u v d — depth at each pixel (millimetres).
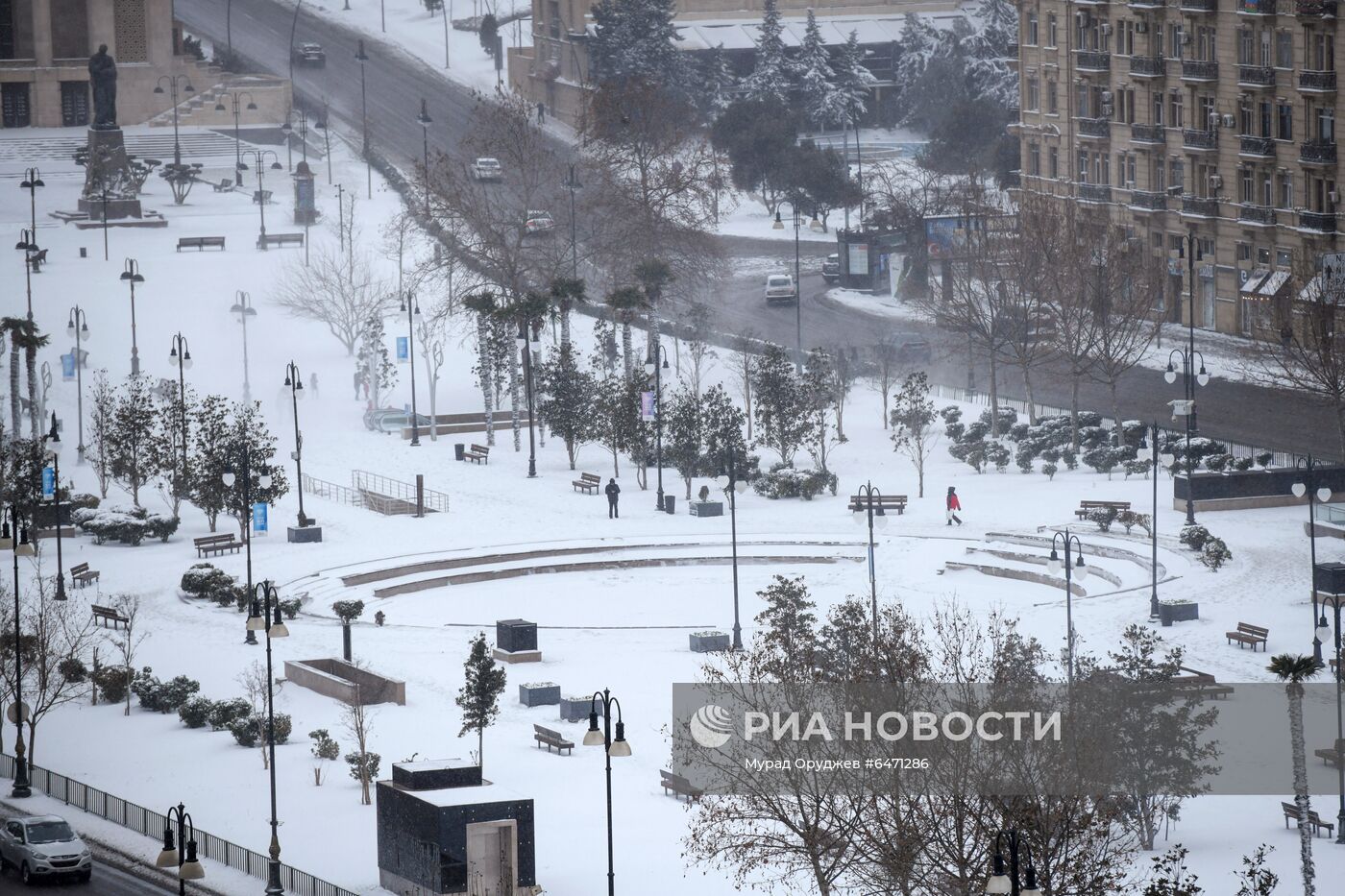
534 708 114625
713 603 140125
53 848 86875
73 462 180000
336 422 192875
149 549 153000
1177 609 121938
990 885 61188
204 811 97250
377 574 146125
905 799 78188
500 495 169375
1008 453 170500
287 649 125875
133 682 116562
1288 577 130750
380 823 87438
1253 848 87000
